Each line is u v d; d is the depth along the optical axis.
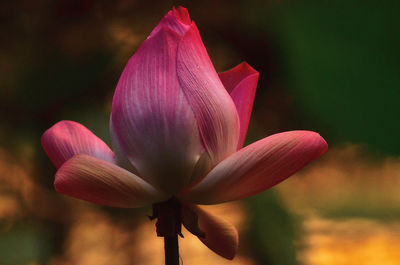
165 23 0.92
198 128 0.89
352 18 2.46
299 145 0.89
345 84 2.44
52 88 2.53
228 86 0.98
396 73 2.38
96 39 2.56
